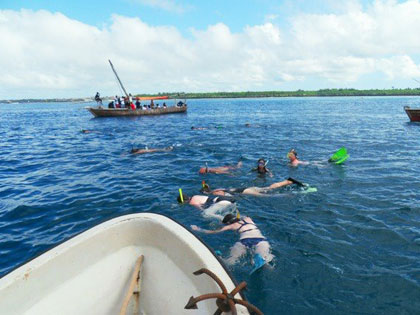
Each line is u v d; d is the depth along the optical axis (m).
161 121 27.33
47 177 9.00
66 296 2.67
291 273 3.98
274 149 12.81
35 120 33.00
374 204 6.21
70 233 5.36
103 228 3.04
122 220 3.18
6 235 5.32
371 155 11.12
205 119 29.00
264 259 4.26
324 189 7.25
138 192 7.38
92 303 2.78
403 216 5.59
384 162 9.94
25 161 11.42
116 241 3.11
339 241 4.76
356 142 14.23
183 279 2.72
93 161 11.10
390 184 7.49
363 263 4.16
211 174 8.88
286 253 4.45
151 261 3.04
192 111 43.03
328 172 8.80
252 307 2.00
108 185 8.00
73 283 2.75
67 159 11.61
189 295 2.59
